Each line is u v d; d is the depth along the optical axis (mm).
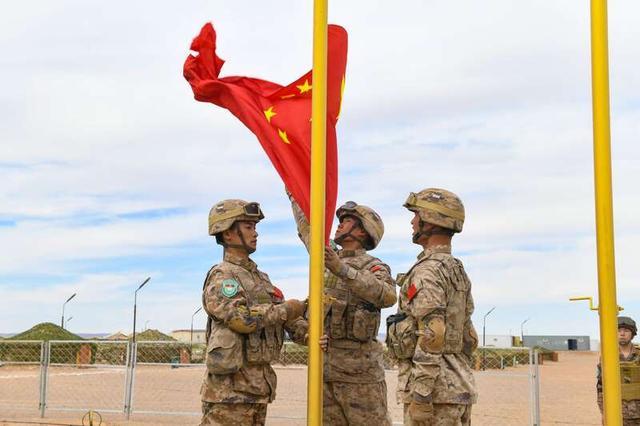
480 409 18047
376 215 7102
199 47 6691
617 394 4520
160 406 16281
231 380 6250
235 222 6547
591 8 4727
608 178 4629
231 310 6141
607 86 4676
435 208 6145
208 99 6777
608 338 4555
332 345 6758
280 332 6562
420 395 5734
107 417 14648
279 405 16656
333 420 6746
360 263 6949
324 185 5289
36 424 13500
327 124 6270
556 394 24438
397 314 6102
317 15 5336
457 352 6027
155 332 35125
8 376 21094
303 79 6387
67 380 20422
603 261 4594
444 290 5879
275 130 6344
